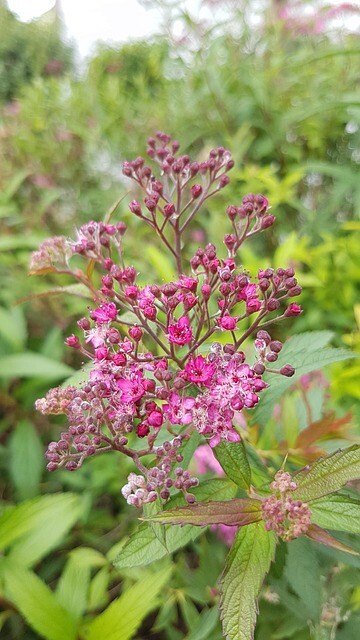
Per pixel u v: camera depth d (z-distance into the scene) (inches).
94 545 10.4
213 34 16.2
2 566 5.3
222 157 6.7
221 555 8.8
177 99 16.5
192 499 4.9
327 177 15.7
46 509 5.7
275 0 17.0
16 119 17.2
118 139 16.5
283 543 5.7
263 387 4.7
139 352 6.1
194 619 8.1
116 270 5.5
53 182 16.2
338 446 7.3
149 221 6.1
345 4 16.0
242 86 16.0
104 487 10.7
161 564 8.4
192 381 4.8
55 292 6.5
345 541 6.0
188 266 13.0
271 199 12.7
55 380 11.6
